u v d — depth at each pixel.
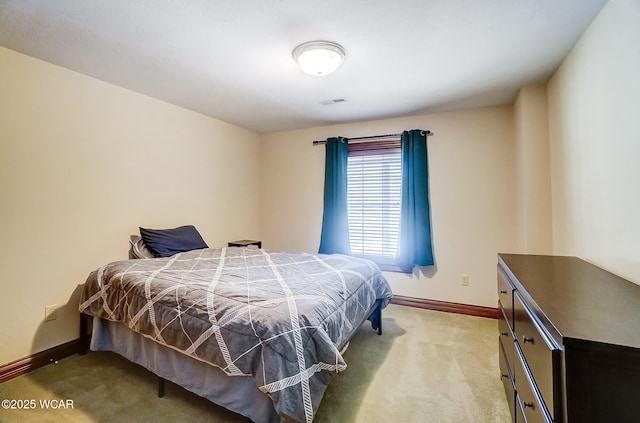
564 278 1.35
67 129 2.26
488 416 1.63
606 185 1.56
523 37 1.82
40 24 1.69
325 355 1.41
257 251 2.96
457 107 3.12
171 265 2.27
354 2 1.50
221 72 2.31
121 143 2.62
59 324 2.22
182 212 3.21
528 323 1.13
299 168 4.10
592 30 1.67
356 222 3.75
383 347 2.42
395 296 3.51
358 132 3.71
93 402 1.74
